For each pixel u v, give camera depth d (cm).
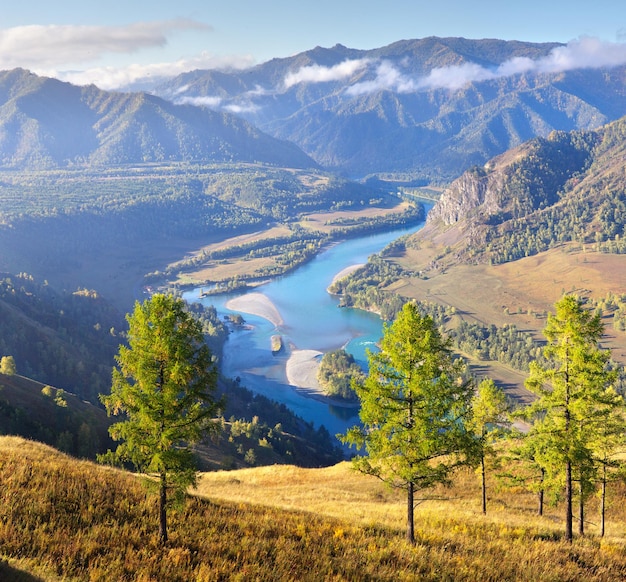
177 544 2322
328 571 2319
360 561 2455
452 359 2772
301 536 2758
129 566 2041
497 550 2838
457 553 2739
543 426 3294
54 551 2023
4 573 1708
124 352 2284
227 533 2595
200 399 2380
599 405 3167
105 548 2147
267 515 3070
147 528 2473
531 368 3297
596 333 3017
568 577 2498
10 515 2228
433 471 2728
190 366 2253
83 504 2531
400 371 2714
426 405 2678
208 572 2091
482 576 2438
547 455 3108
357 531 2970
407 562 2505
